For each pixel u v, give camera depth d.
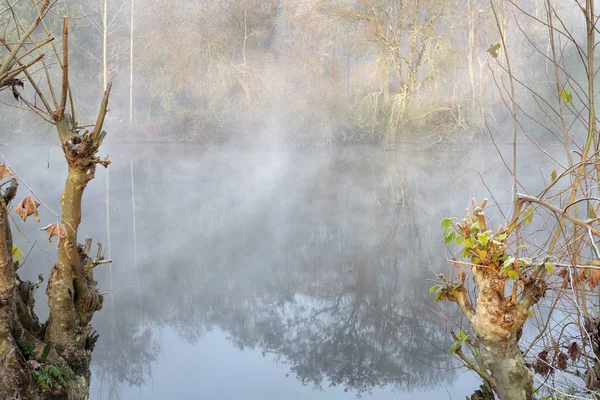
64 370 3.09
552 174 2.84
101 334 6.34
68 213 3.06
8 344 2.88
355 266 9.16
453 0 23.92
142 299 7.50
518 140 24.70
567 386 3.25
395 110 24.73
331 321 6.77
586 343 3.02
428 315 6.85
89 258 3.35
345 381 5.28
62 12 24.38
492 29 22.30
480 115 24.52
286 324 6.74
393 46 24.64
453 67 23.98
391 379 5.22
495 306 2.75
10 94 22.48
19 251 3.27
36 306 6.38
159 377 5.26
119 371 5.41
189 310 7.17
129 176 19.64
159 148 27.64
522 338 3.91
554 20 19.62
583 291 2.99
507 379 2.78
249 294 7.84
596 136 2.88
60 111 2.95
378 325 6.55
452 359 5.63
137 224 12.16
